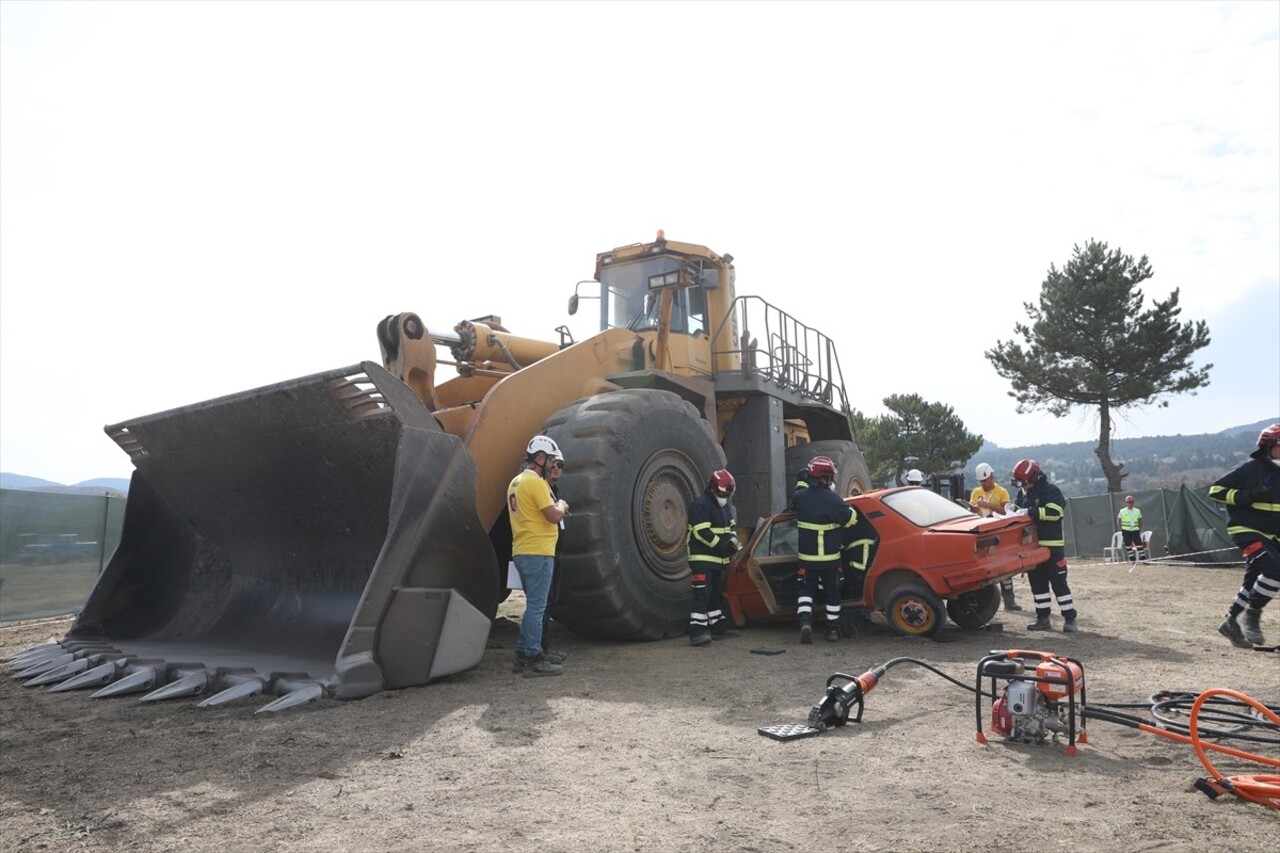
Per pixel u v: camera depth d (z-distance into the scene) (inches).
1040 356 1483.8
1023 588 562.6
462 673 254.2
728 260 445.7
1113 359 1434.5
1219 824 127.6
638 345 378.6
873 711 201.9
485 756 167.5
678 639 323.6
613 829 128.5
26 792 149.8
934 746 171.9
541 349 383.9
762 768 158.4
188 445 290.2
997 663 175.9
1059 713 175.6
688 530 318.7
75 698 227.6
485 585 253.3
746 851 119.8
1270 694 213.8
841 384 554.3
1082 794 142.1
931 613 306.5
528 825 130.4
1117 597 482.0
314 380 246.4
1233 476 297.1
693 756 166.7
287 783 151.9
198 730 188.5
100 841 126.2
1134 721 179.2
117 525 550.0
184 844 124.6
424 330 308.8
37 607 478.9
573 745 175.2
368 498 261.1
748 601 346.0
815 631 343.9
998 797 140.9
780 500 428.8
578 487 293.7
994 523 309.6
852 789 145.9
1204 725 181.9
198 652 259.8
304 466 268.1
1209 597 479.2
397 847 122.3
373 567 251.6
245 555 307.0
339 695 213.8
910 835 124.7
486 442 290.5
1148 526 904.3
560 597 299.4
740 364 429.4
